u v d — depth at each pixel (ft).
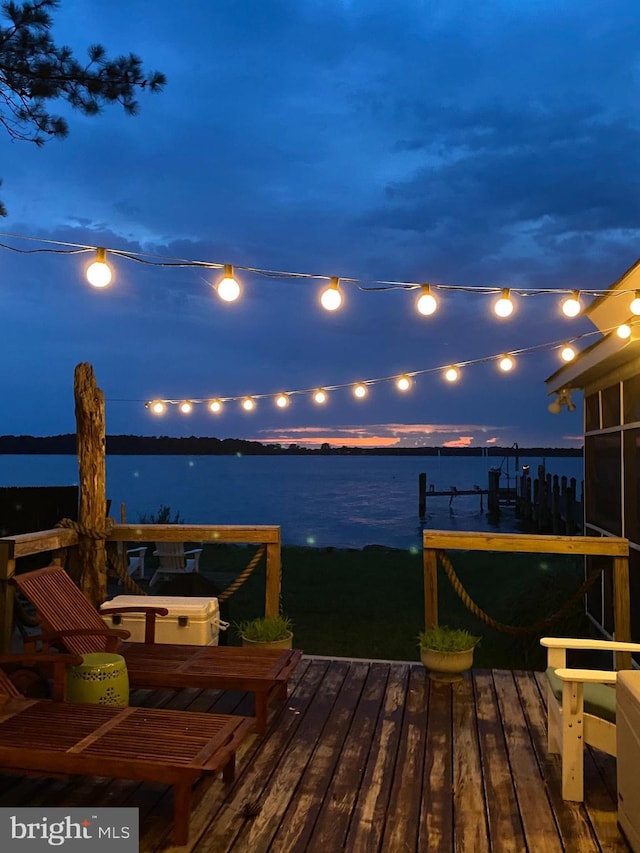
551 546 17.02
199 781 10.25
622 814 9.35
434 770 11.26
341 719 13.51
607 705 10.45
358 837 9.21
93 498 18.79
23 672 12.91
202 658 14.06
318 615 31.60
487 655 25.43
